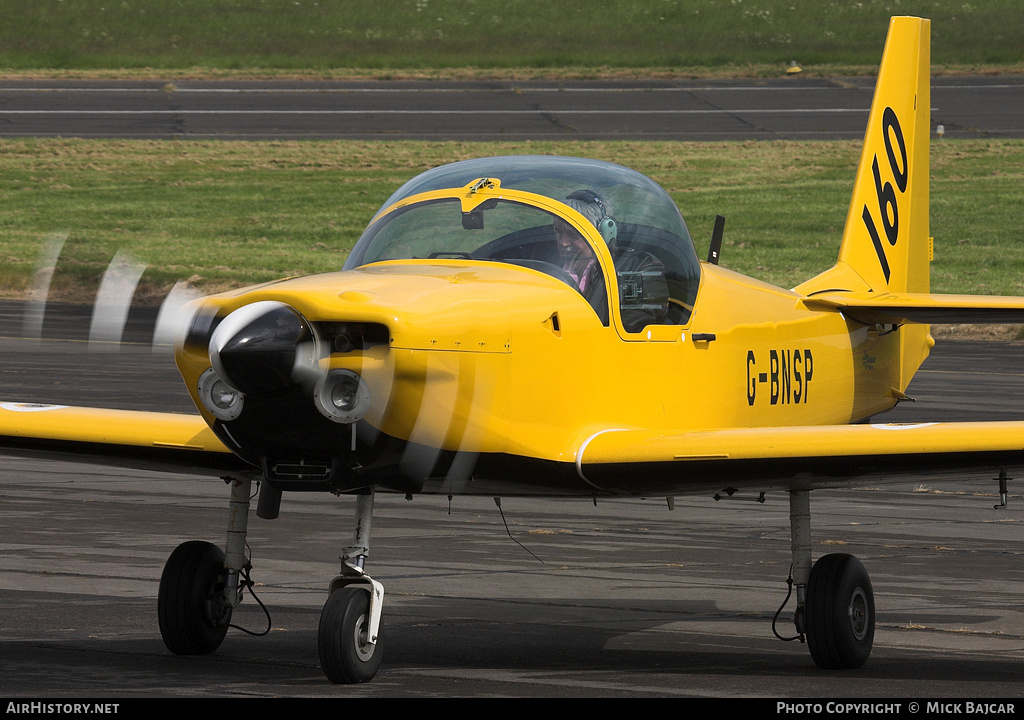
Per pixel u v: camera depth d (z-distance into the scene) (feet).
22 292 330.54
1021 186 450.30
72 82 618.03
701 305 76.89
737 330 79.97
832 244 376.89
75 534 104.99
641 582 90.74
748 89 614.34
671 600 85.35
